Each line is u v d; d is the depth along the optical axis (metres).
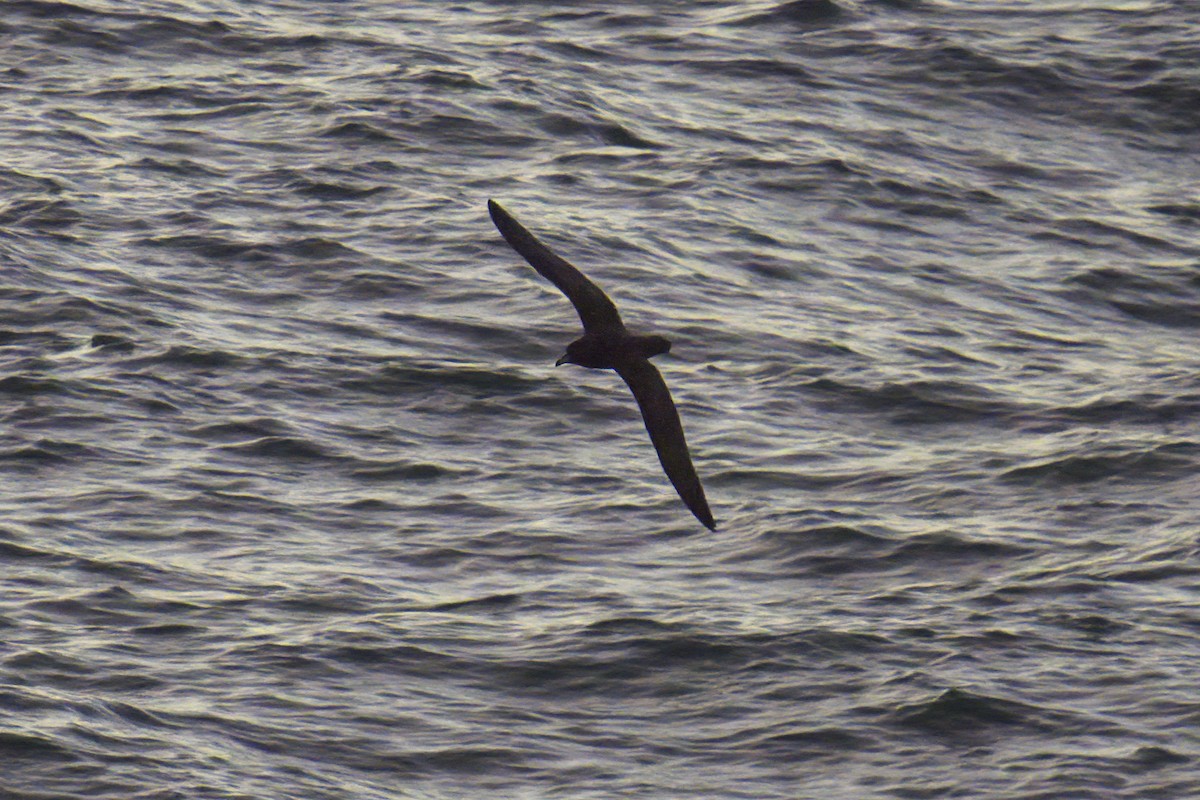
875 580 84.62
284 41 153.38
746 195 130.75
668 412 36.16
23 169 126.06
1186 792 67.38
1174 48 160.25
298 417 98.50
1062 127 148.50
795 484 94.31
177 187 125.56
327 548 86.00
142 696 71.81
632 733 71.44
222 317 109.25
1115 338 116.38
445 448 96.81
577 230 122.25
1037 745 70.44
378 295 113.12
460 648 76.94
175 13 156.62
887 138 143.25
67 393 98.44
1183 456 97.75
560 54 154.25
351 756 68.81
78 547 83.94
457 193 127.44
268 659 75.19
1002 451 98.88
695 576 84.62
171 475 91.56
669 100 146.75
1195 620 80.88
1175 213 135.38
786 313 114.62
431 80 144.62
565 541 87.38
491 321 110.50
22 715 69.06
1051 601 82.44
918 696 73.56
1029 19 166.88
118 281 111.88
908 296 119.25
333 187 126.75
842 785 68.25
